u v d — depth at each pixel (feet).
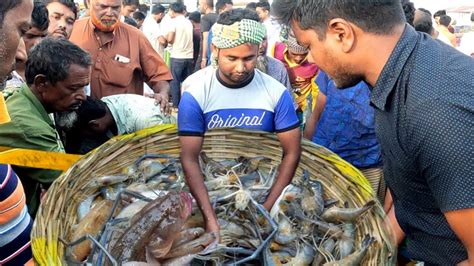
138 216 4.93
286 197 5.56
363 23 3.96
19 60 5.88
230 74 5.91
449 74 3.81
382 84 4.07
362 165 8.88
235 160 6.42
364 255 4.87
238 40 5.69
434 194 3.99
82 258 4.84
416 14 11.55
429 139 3.78
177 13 25.73
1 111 4.87
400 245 5.93
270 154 6.40
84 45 9.67
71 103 6.37
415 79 3.90
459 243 4.48
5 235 4.33
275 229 5.18
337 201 5.76
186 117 5.84
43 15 7.39
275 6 4.35
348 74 4.25
